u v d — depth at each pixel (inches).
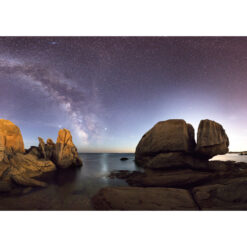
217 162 593.0
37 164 517.0
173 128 604.7
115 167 692.1
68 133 715.4
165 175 453.4
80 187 346.0
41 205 238.2
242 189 251.8
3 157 429.7
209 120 550.9
